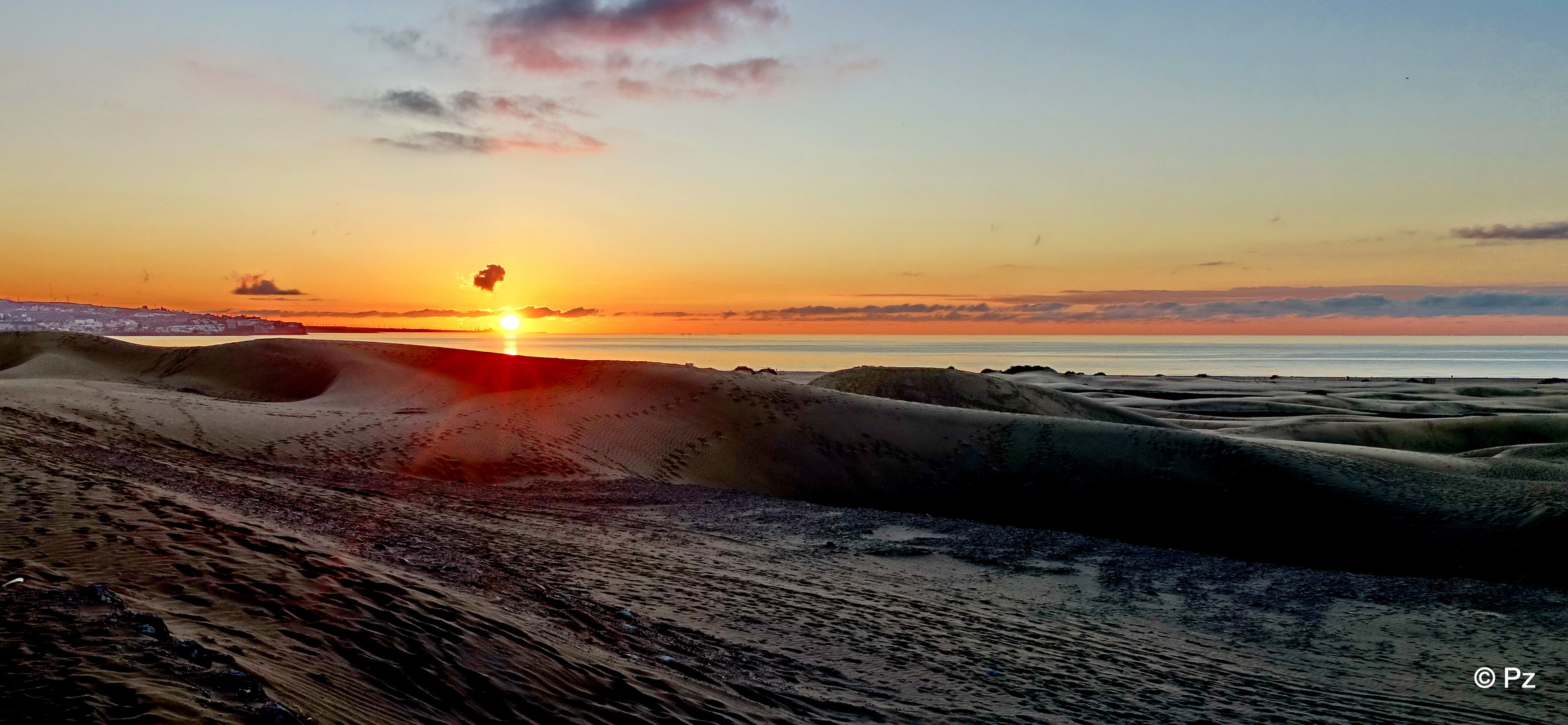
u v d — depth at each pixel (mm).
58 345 47406
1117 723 8055
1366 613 15195
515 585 9391
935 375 57969
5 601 4617
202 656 4227
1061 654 10719
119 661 3889
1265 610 15227
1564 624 14609
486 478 22047
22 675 3580
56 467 10133
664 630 9109
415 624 6133
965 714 7703
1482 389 87812
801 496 25703
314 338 46906
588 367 37844
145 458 15961
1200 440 27594
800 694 7605
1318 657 12383
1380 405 71375
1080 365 182750
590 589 10461
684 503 21141
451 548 11164
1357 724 8992
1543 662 12484
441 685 5219
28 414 18891
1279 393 84000
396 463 21797
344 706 4320
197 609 5445
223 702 3672
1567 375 158000
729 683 7395
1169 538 22203
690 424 29344
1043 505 24875
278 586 6258
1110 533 22875
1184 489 24625
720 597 11211
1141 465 26328
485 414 28484
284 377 39750
